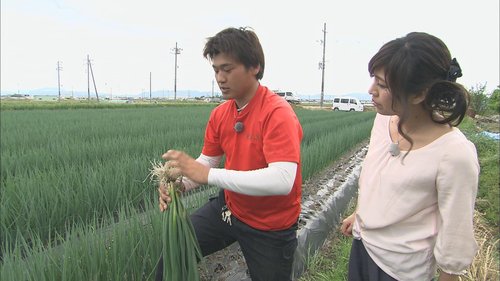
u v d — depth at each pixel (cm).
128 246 290
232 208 229
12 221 396
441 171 152
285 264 231
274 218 218
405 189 165
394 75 144
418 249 168
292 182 191
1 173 562
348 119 1986
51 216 403
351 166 915
